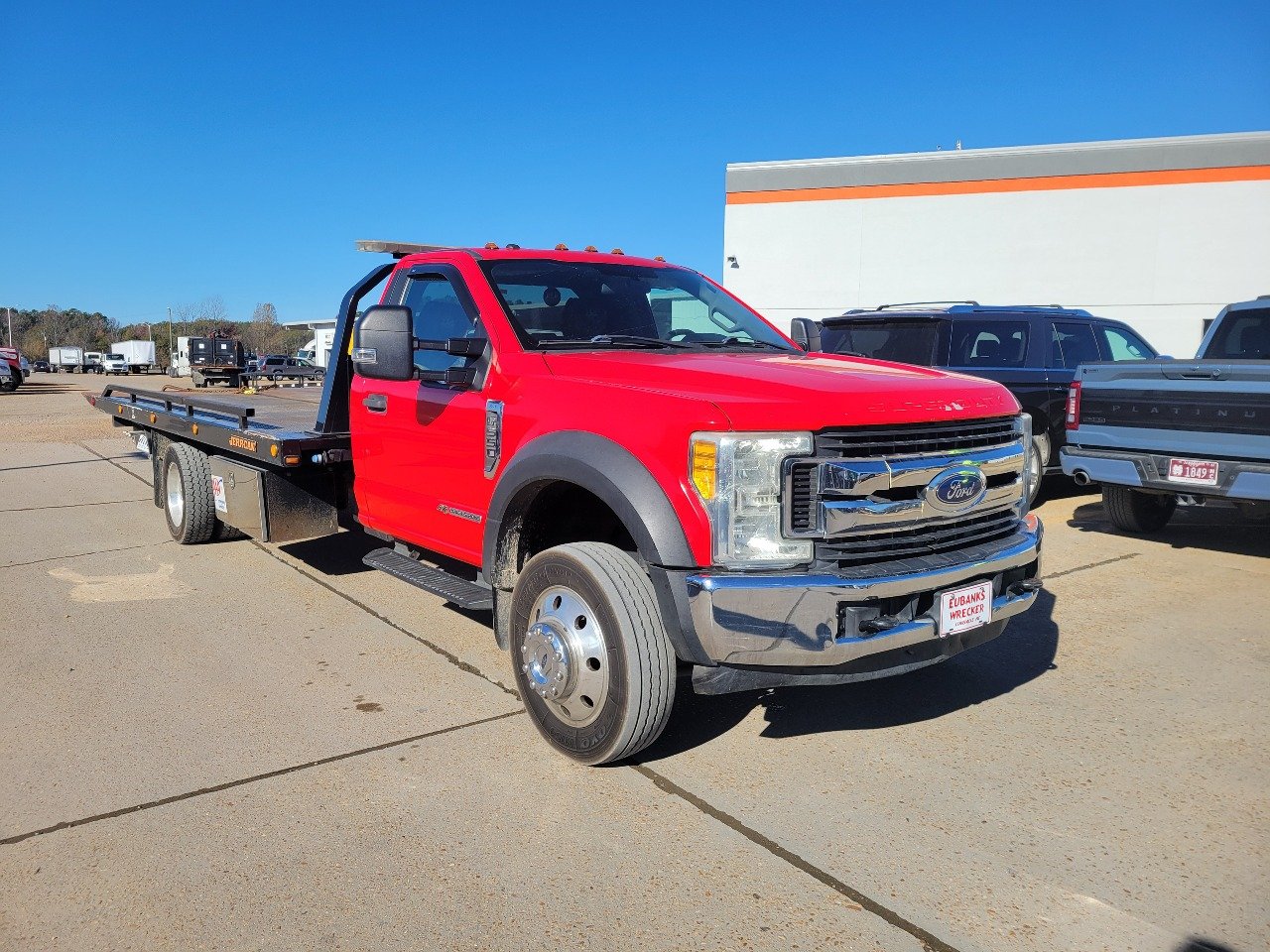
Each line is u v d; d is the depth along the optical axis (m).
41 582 6.21
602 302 4.56
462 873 2.83
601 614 3.30
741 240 26.67
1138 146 23.33
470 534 4.25
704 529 3.09
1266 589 5.91
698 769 3.53
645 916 2.63
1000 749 3.69
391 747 3.71
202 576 6.34
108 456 13.29
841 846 2.99
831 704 4.15
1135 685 4.35
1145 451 6.60
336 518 5.74
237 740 3.76
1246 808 3.23
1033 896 2.72
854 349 9.25
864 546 3.18
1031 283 24.55
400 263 5.08
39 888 2.75
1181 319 23.44
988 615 3.45
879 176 25.38
